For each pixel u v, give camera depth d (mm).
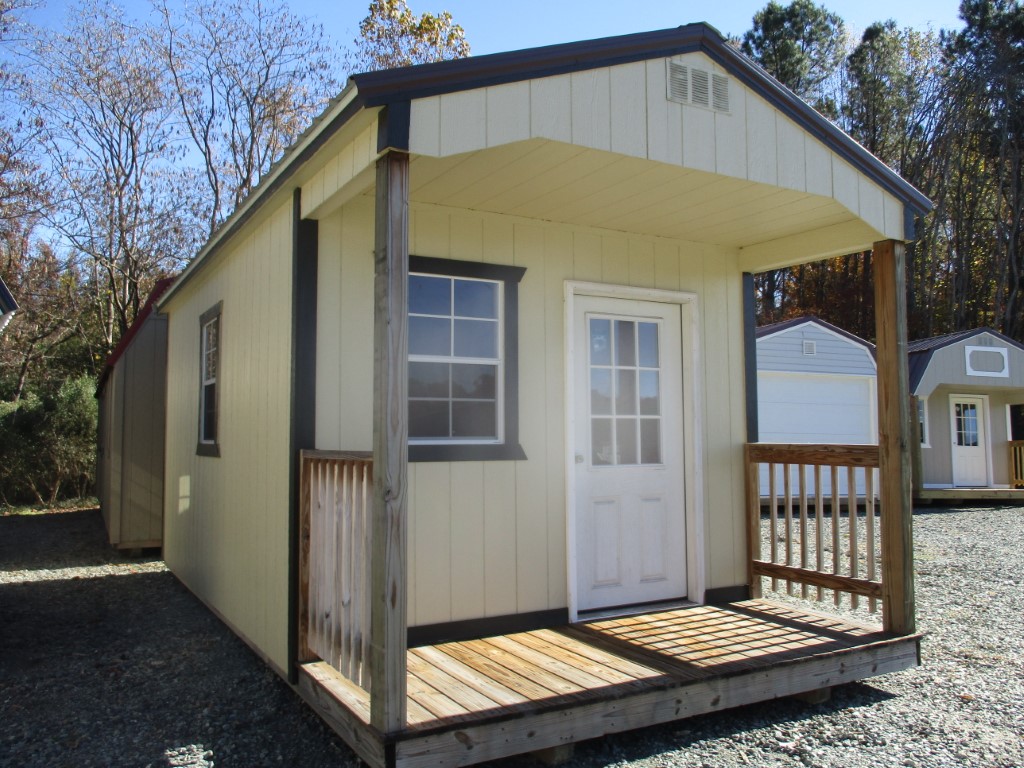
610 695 3508
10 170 18078
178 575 7848
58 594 7336
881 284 4836
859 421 14594
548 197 4527
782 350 13898
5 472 15719
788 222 5094
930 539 10570
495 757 3234
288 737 3807
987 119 26734
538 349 4969
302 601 4160
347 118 3314
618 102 3723
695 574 5371
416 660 4047
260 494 4949
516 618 4715
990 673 4789
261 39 21703
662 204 4645
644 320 5465
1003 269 25719
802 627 4734
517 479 4809
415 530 4469
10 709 4270
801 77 28172
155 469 9609
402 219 3178
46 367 22141
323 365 4352
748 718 4047
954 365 15383
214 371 6664
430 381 4691
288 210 4555
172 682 4684
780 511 13336
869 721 3992
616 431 5273
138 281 20875
